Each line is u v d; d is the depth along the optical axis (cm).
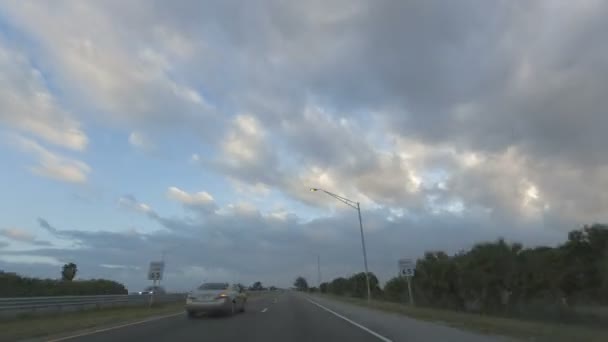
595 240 2720
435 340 1476
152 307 3547
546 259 2864
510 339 1473
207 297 2466
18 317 2216
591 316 2441
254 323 2078
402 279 4809
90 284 4166
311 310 3062
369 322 2136
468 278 3309
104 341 1441
